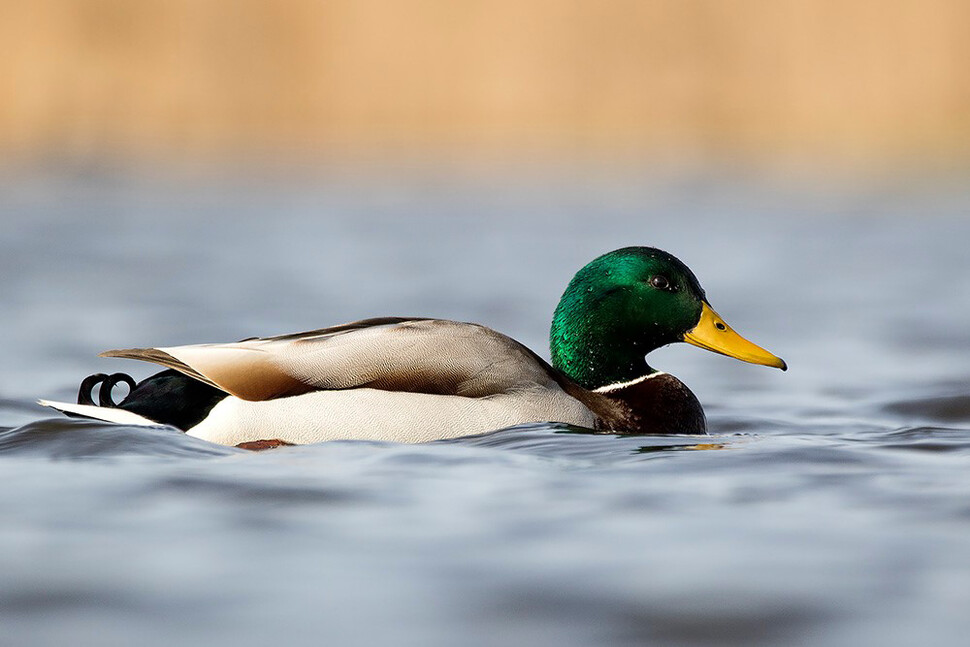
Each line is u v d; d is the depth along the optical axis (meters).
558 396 9.60
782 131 35.34
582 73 35.34
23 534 6.66
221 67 34.38
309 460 8.37
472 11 35.09
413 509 7.14
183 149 34.00
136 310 16.97
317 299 18.12
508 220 27.03
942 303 18.34
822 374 13.70
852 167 33.00
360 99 34.75
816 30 35.28
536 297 18.52
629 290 10.26
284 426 8.99
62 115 33.59
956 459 8.48
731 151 35.12
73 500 7.25
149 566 6.19
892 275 20.89
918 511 7.14
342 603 5.72
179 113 34.12
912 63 35.09
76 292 18.34
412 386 9.23
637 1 35.31
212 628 5.45
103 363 13.70
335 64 34.72
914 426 10.70
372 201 29.11
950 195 29.58
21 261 21.11
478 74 34.94
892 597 5.82
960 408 11.49
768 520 6.99
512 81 34.97
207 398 9.07
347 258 22.27
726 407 11.95
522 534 6.71
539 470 8.13
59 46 33.59
